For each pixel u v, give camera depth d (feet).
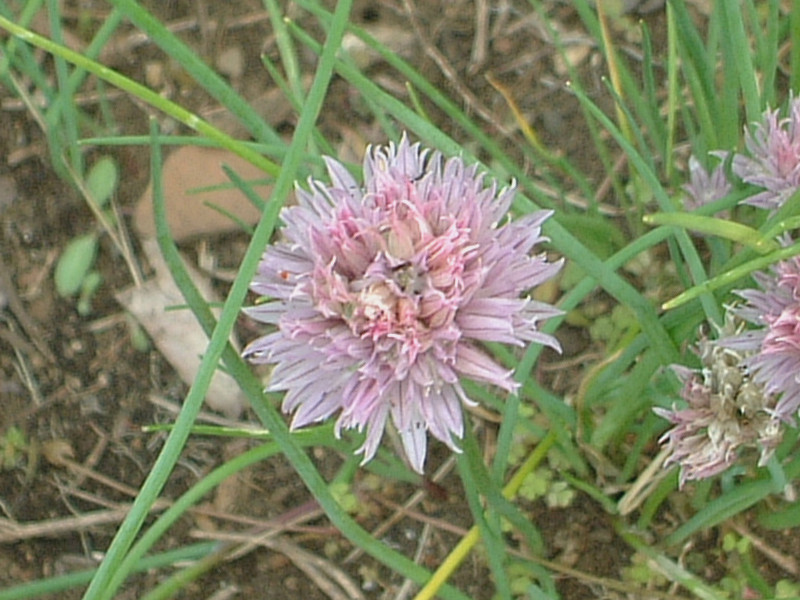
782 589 0.91
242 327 1.00
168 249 0.68
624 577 0.93
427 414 0.65
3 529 0.96
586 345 0.98
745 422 0.73
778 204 0.76
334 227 0.63
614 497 0.93
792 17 0.84
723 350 0.72
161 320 1.00
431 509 0.95
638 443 0.87
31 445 0.98
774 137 0.76
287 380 0.66
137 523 0.63
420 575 0.80
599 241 0.91
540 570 0.90
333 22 0.65
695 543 0.93
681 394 0.75
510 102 0.98
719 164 0.86
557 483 0.93
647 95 0.91
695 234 0.96
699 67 0.84
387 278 0.63
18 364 1.00
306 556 0.95
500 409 0.86
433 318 0.64
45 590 0.82
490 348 0.85
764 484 0.78
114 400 1.00
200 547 0.87
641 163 0.76
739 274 0.66
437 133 0.69
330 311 0.63
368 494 0.96
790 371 0.70
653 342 0.76
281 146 0.79
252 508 0.96
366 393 0.64
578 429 0.87
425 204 0.64
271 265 0.65
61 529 0.96
